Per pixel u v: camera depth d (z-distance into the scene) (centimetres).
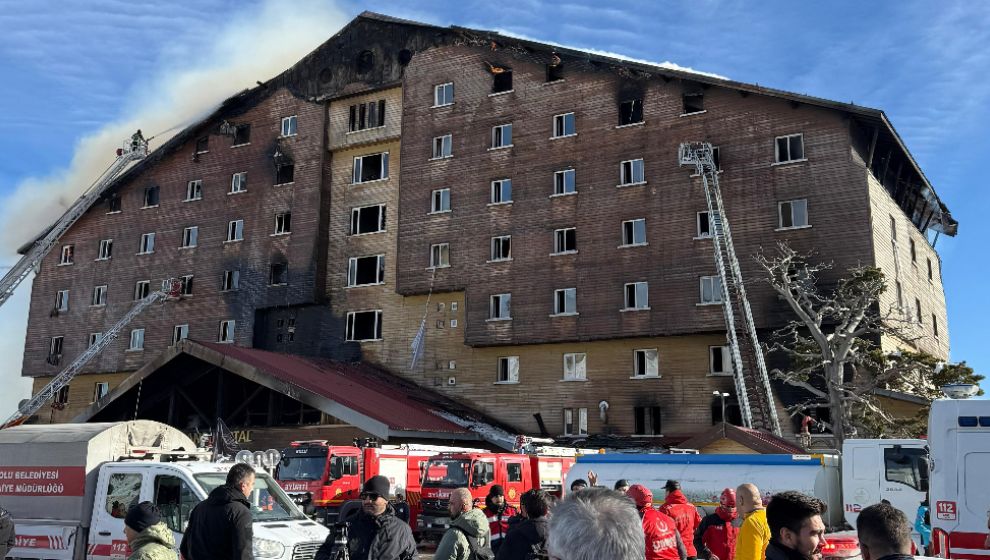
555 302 4297
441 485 2661
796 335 3500
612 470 2238
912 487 1961
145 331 5547
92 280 5891
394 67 5134
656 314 4019
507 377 4444
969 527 1217
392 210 5003
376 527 808
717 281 3919
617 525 335
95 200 5847
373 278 4991
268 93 5522
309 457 2728
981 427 1240
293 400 4797
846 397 3197
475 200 4628
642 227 4166
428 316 4734
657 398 4009
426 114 4897
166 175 5800
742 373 3484
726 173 4016
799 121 3900
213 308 5334
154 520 720
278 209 5266
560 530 339
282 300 5091
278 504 1345
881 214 3891
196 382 4319
